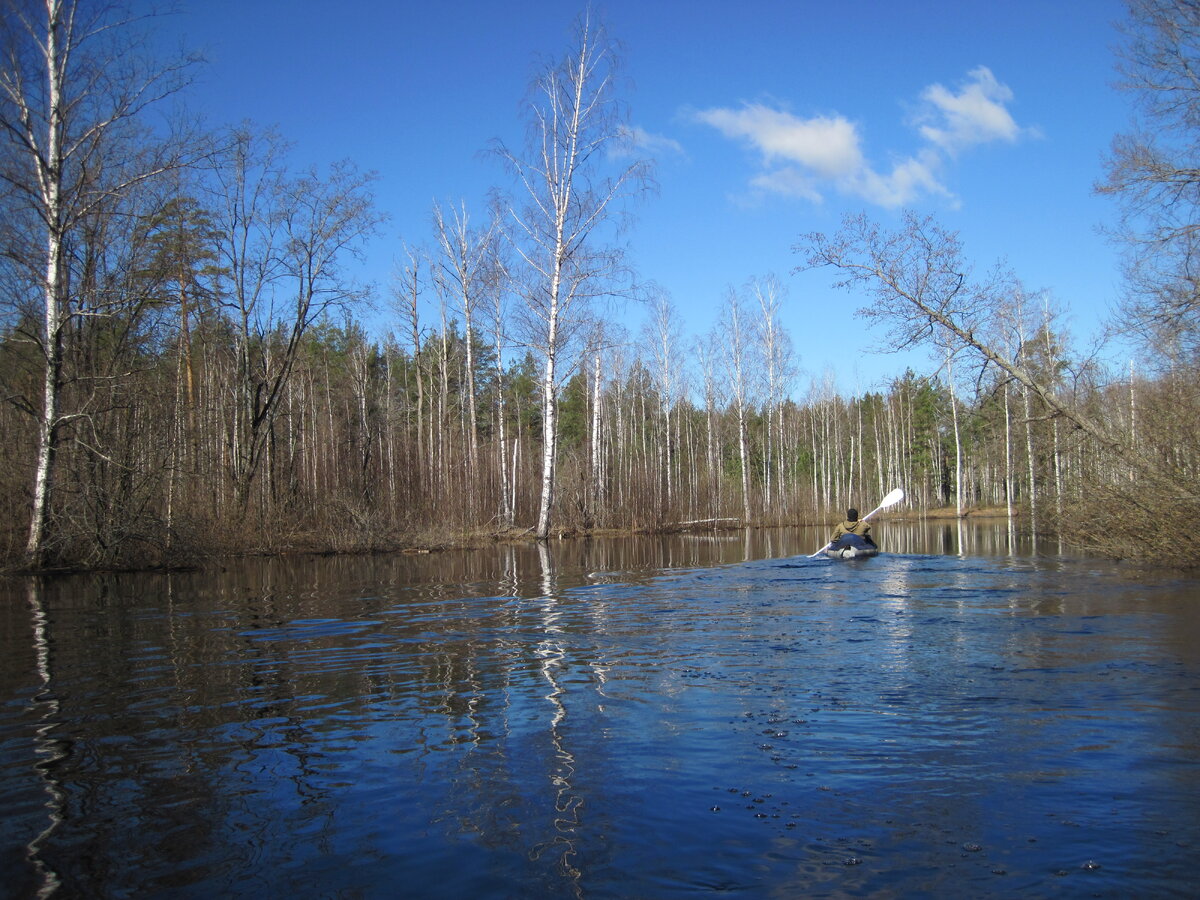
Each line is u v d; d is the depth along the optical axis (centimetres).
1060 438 1809
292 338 2556
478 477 2953
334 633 855
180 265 2116
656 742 476
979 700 553
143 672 678
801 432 6506
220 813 386
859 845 342
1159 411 1472
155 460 1894
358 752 468
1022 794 391
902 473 5894
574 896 304
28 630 906
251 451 2450
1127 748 451
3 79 1542
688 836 353
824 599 1088
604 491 3612
